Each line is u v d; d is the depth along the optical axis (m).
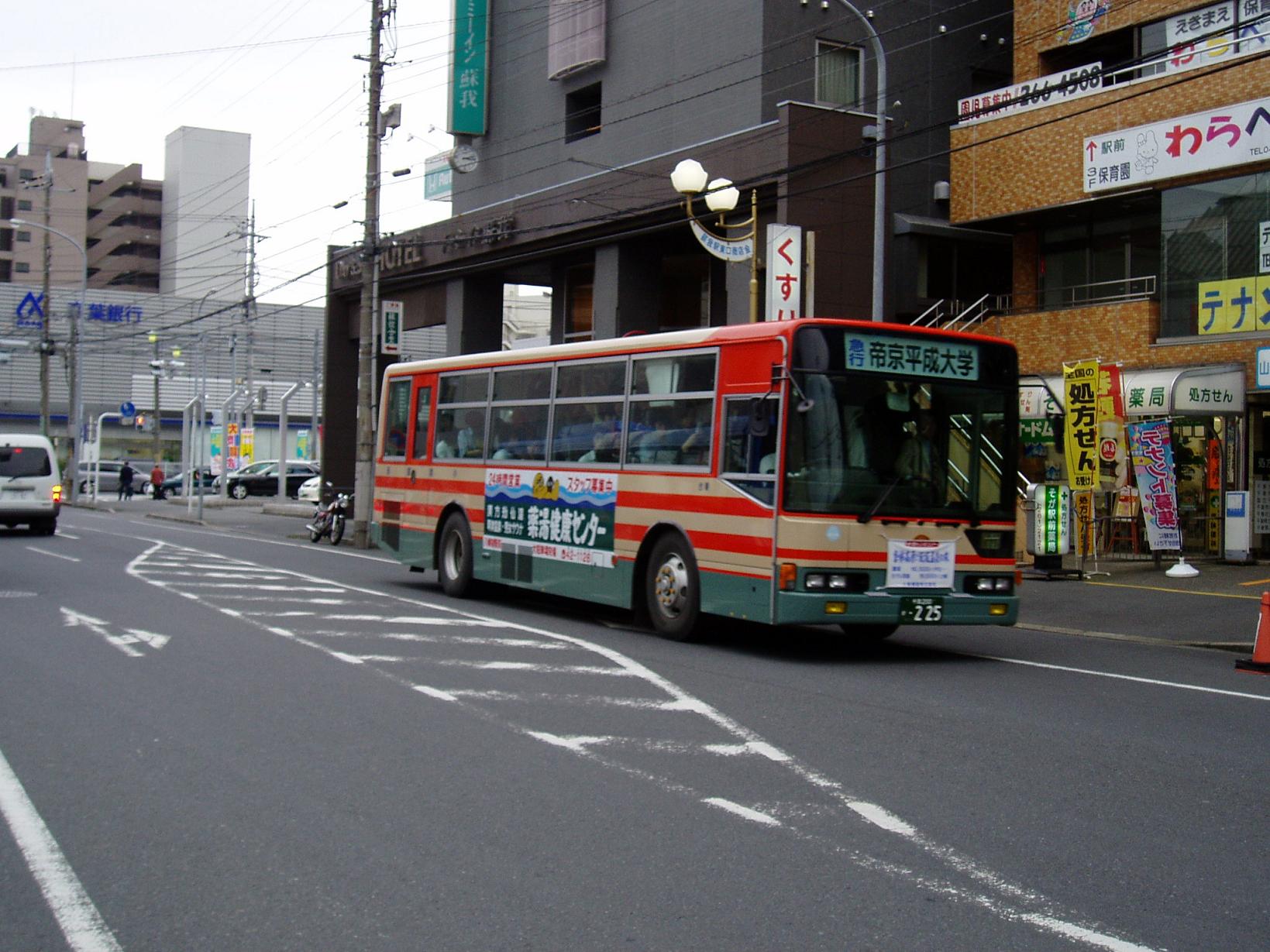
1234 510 19.81
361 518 27.27
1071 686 10.54
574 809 6.42
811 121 23.16
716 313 28.92
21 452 29.33
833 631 14.52
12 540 27.81
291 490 57.19
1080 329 22.12
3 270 86.56
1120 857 5.77
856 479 11.54
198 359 68.94
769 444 11.61
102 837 5.95
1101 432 19.14
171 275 85.12
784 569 11.31
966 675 11.09
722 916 4.93
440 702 9.21
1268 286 19.48
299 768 7.22
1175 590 17.30
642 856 5.69
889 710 9.21
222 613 14.45
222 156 84.88
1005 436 12.34
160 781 6.95
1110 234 23.33
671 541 12.91
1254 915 5.03
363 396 27.45
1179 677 11.23
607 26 28.70
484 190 33.09
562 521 14.59
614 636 13.11
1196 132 20.02
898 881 5.39
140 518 42.22
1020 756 7.77
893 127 24.73
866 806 6.54
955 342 12.12
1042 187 22.84
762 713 8.98
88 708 8.94
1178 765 7.59
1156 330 21.14
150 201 87.75
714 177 24.45
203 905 5.05
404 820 6.23
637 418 13.52
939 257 26.33
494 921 4.87
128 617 14.01
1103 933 4.81
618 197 26.92
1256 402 20.31
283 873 5.43
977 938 4.73
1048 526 18.81
